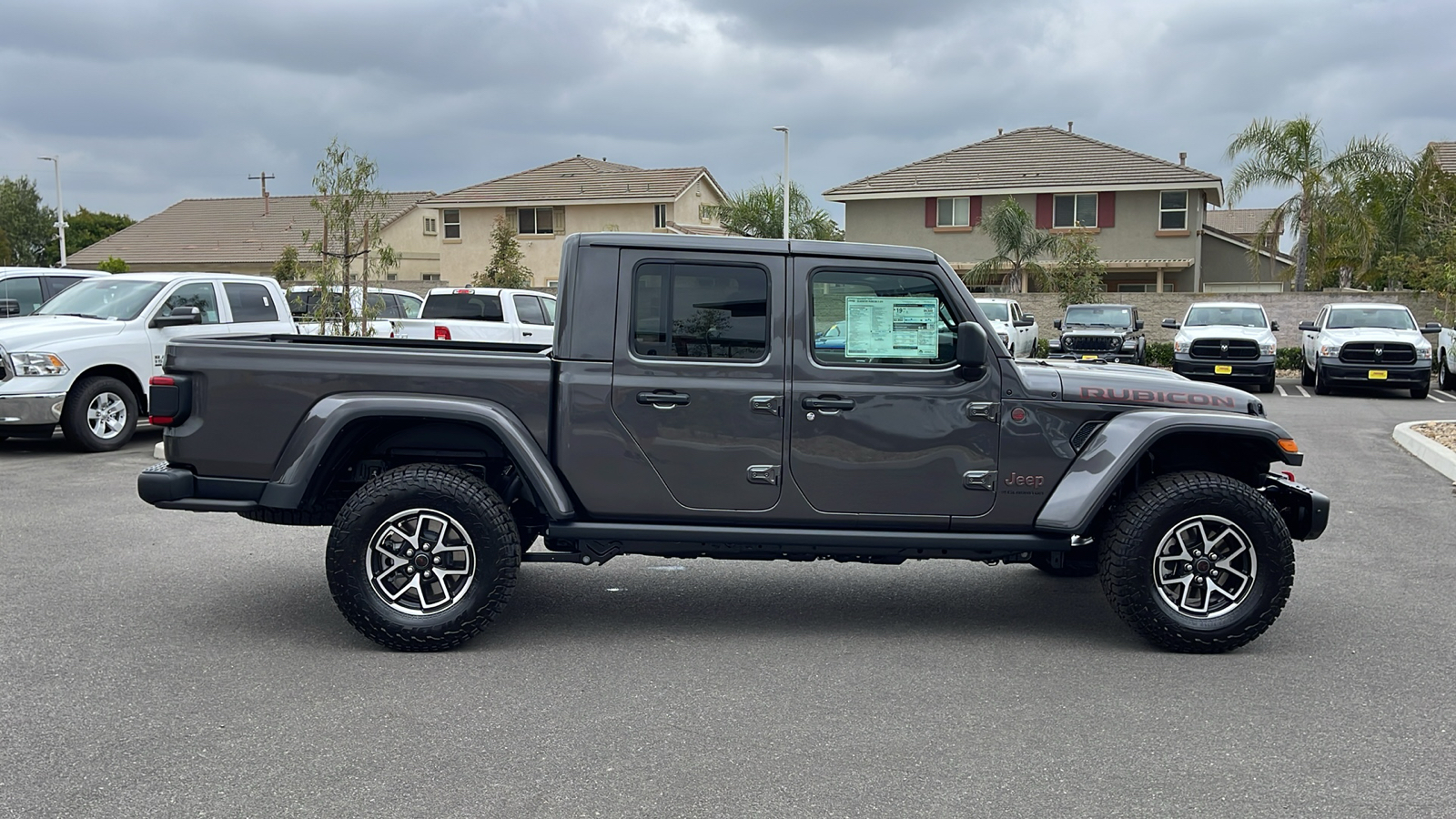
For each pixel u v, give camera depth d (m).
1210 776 4.09
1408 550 7.96
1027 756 4.26
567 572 7.22
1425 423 14.92
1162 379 5.88
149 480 5.52
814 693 4.96
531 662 5.37
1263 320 23.27
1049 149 40.62
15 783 3.94
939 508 5.65
